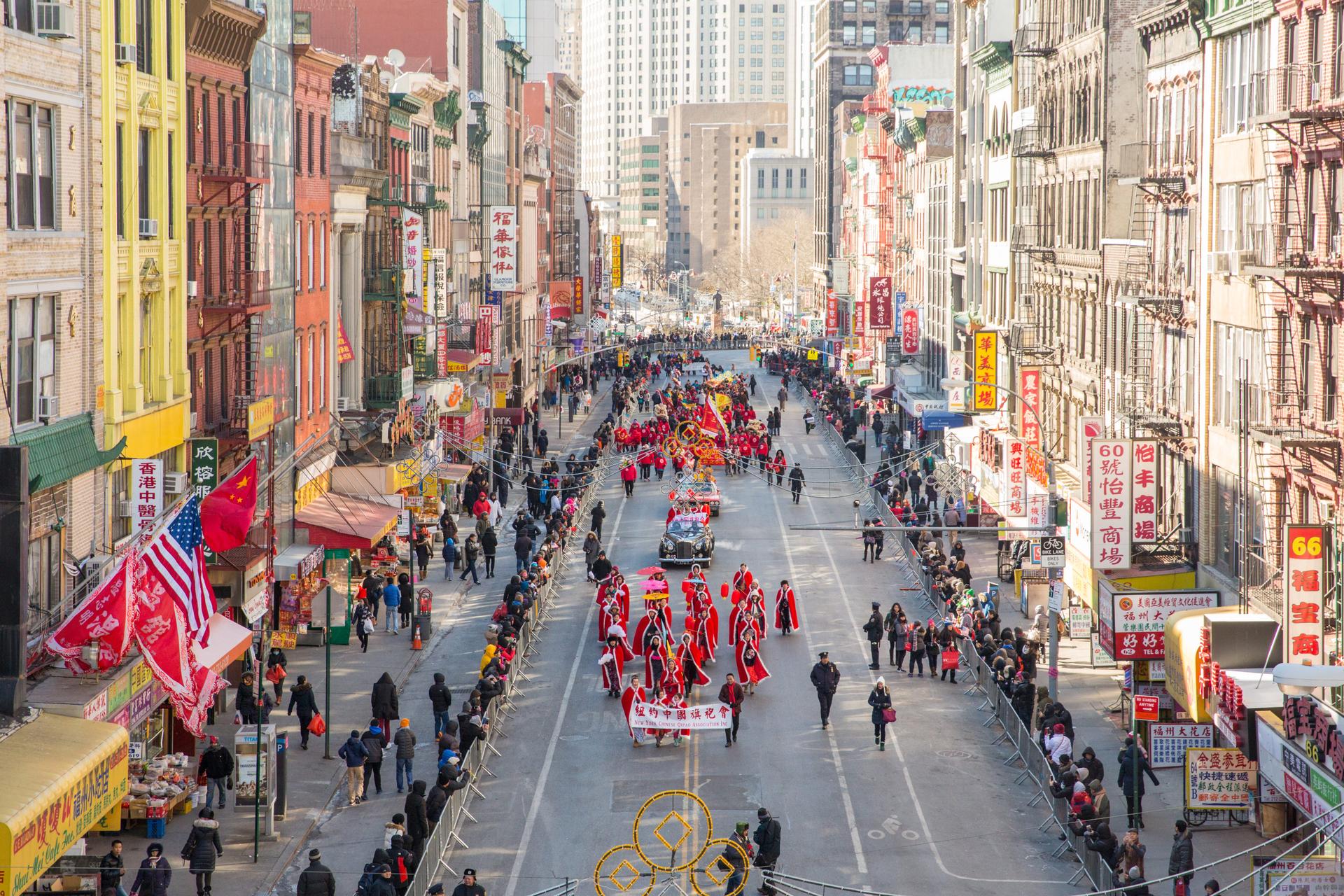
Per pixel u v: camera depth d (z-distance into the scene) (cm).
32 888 3164
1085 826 3541
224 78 5119
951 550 7688
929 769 4359
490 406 10212
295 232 6022
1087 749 3891
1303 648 3566
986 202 9106
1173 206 5381
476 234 10925
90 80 3819
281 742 3853
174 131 4544
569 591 6794
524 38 16312
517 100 12862
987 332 7638
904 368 12425
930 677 5444
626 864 3266
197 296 4812
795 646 5862
